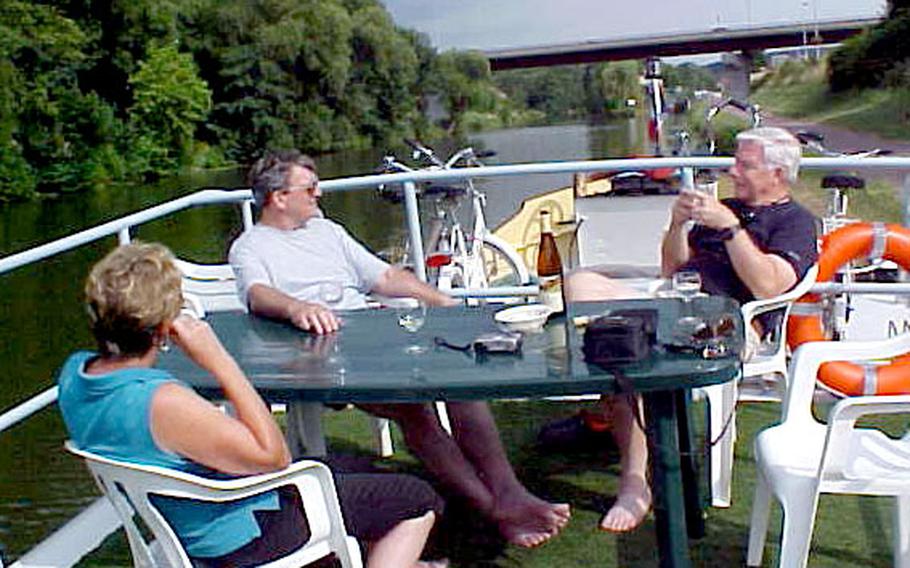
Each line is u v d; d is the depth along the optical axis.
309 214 3.74
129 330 2.22
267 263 3.64
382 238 20.73
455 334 2.89
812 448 2.86
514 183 15.05
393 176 4.67
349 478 2.63
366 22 41.03
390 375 2.55
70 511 9.11
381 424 4.06
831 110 26.67
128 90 38.34
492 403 4.52
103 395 2.22
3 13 34.84
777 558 2.91
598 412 3.86
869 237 4.45
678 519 2.64
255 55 39.94
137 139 37.62
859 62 27.20
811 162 4.37
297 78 40.53
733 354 2.53
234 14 40.12
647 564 3.09
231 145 40.12
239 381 2.28
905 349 3.01
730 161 4.38
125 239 3.91
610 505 3.48
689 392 3.10
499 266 7.74
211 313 3.36
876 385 4.04
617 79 31.50
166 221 27.53
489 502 3.17
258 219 3.80
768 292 3.51
